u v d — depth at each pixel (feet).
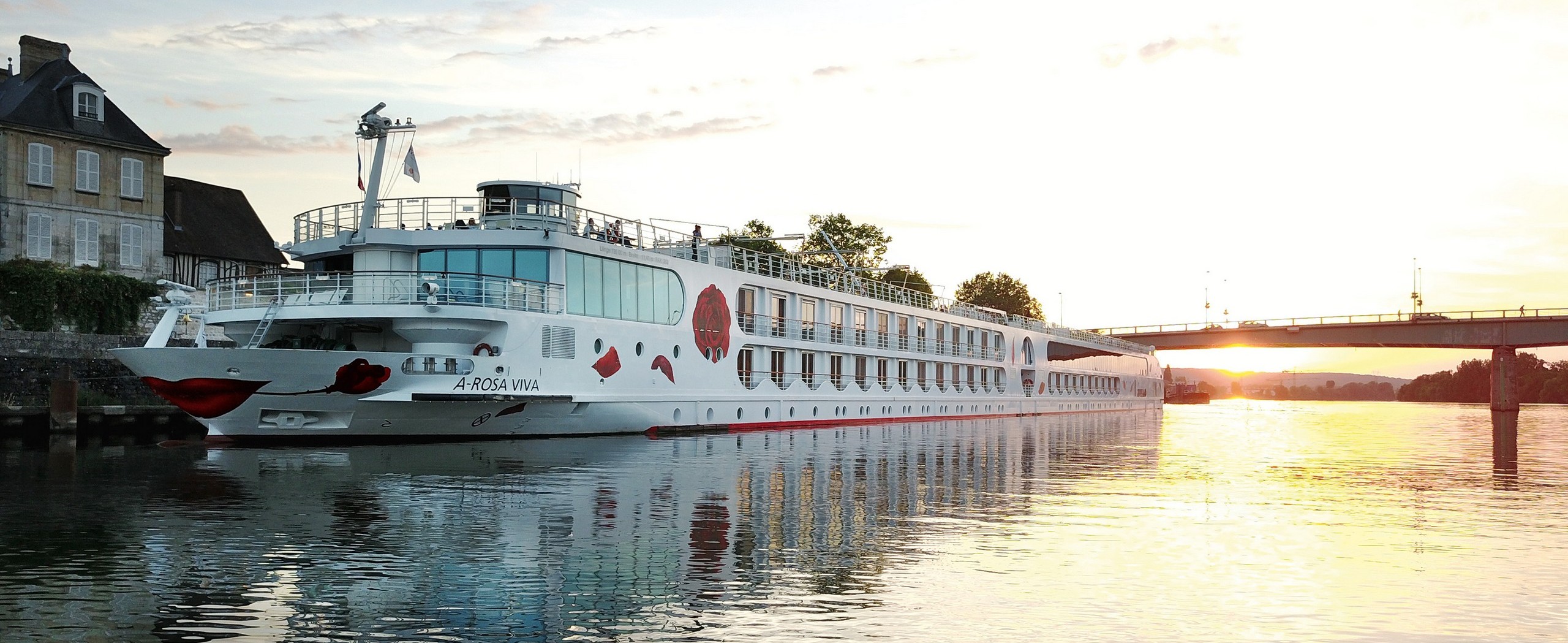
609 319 126.52
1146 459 112.78
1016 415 247.70
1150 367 364.79
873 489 76.59
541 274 118.52
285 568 46.26
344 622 38.50
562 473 82.12
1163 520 64.49
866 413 188.03
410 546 51.24
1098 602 43.21
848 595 43.37
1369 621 41.27
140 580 43.88
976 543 54.70
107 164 185.06
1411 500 77.61
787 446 119.85
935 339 215.92
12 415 118.42
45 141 177.17
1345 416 343.05
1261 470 101.40
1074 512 66.90
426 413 107.45
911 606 41.93
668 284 138.41
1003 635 38.50
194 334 170.40
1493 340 323.98
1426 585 47.09
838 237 361.30
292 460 90.27
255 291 114.73
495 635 37.22
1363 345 347.77
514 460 92.84
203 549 49.83
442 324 108.68
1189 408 483.10
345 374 101.86
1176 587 46.06
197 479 75.51
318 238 125.80
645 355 132.77
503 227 125.49
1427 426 242.78
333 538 52.80
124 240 186.91
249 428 104.63
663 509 64.28
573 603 41.45
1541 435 190.49
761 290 160.56
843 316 183.11
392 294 109.60
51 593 41.70
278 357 99.40
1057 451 123.54
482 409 111.04
